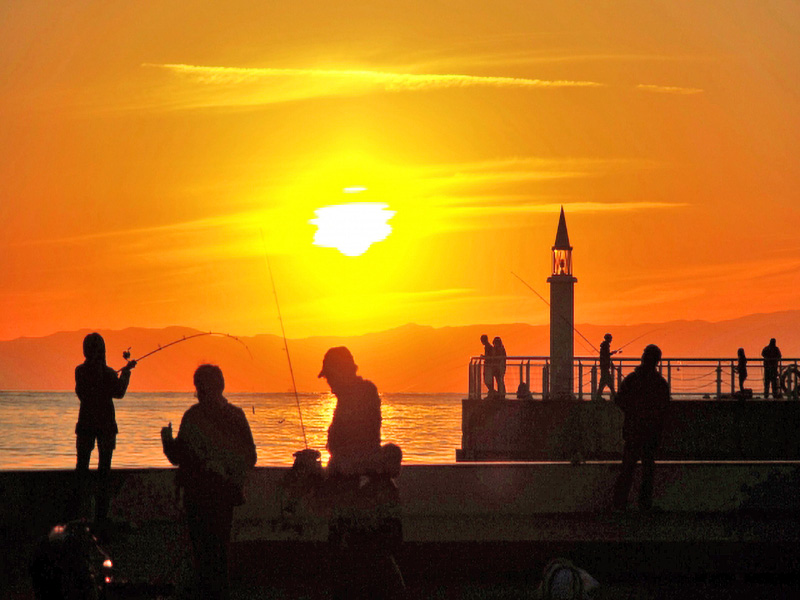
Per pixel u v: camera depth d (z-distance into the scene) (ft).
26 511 132.36
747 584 123.54
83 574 91.91
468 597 114.11
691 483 149.38
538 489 145.38
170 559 116.37
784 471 150.00
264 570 124.67
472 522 137.49
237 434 98.48
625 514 144.77
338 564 87.30
